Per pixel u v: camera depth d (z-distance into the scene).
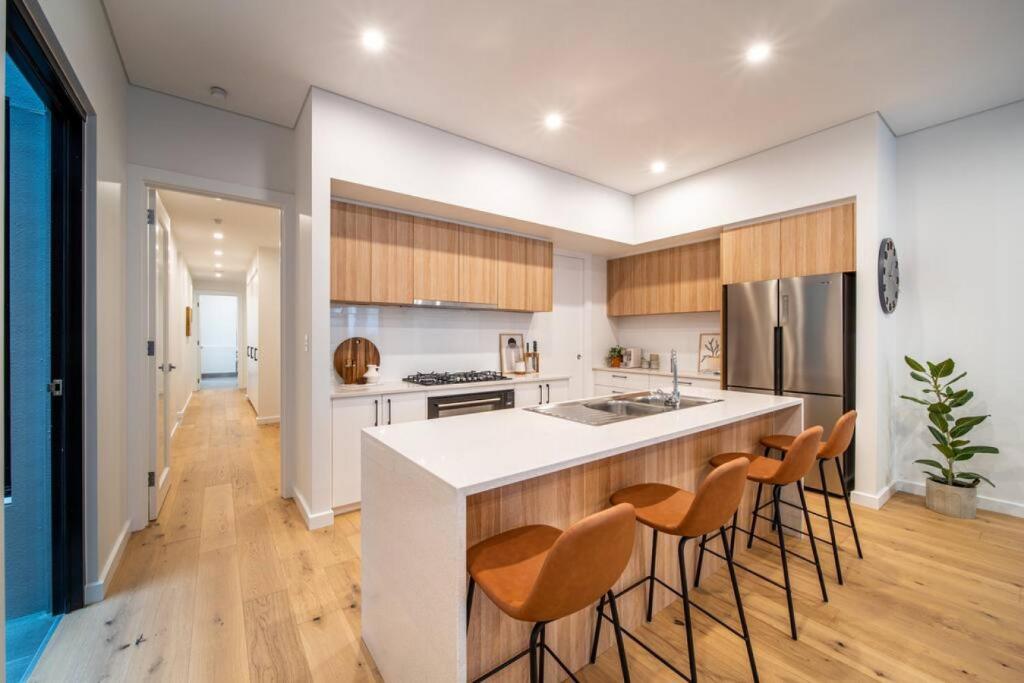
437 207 3.42
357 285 3.19
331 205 3.09
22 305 1.85
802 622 1.92
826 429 3.24
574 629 1.67
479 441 1.59
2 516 1.04
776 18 2.16
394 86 2.73
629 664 1.69
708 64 2.53
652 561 1.90
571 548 1.02
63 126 1.90
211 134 2.95
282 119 3.13
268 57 2.46
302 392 3.02
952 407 3.00
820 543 2.62
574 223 4.16
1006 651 1.74
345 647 1.76
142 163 2.71
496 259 4.03
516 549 1.36
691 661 1.47
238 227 5.18
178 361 5.84
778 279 3.53
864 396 3.14
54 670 1.62
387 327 3.78
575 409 2.25
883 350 3.22
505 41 2.33
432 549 1.26
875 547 2.56
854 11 2.11
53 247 1.89
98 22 2.00
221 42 2.33
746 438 2.55
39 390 1.89
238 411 6.99
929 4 2.06
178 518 2.93
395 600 1.50
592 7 2.09
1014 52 2.42
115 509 2.30
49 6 1.42
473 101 2.90
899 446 3.49
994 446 3.10
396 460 1.48
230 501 3.24
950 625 1.90
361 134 2.90
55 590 1.92
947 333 3.26
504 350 4.55
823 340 3.26
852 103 2.96
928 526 2.83
